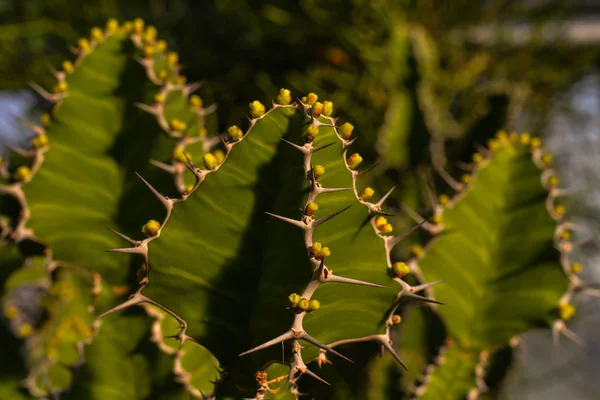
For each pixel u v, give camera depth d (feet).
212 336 1.31
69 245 1.57
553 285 1.64
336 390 1.92
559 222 1.66
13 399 1.72
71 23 3.48
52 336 1.74
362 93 3.25
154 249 1.27
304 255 1.22
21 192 1.53
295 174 1.24
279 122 1.27
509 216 1.69
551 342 3.48
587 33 3.94
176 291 1.29
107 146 1.57
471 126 2.36
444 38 3.74
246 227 1.28
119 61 1.59
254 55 3.43
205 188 1.27
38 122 3.27
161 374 1.57
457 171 2.28
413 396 1.66
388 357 1.88
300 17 3.39
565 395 3.43
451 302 1.65
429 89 2.72
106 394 1.61
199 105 1.63
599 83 3.93
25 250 1.59
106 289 1.61
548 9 4.00
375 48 3.16
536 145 1.71
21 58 3.49
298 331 1.20
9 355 1.74
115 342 1.60
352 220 1.23
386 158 2.48
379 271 1.24
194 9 3.68
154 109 1.53
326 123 1.25
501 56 3.92
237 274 1.29
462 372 1.67
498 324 1.67
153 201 1.54
